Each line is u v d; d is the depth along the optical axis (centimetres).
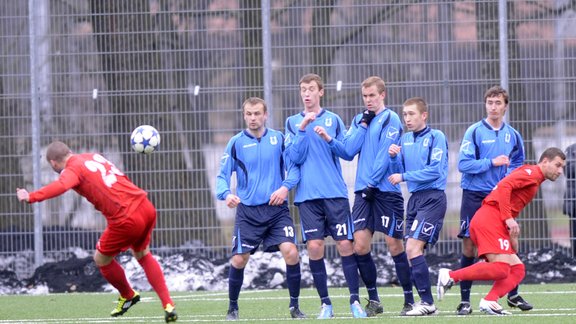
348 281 3409
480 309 3353
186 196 5184
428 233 3447
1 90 5272
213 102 5191
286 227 3422
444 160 3462
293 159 3394
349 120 5144
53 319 3666
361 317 3344
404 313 3466
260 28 5184
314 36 5159
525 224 5119
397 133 3475
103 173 3119
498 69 5119
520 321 3025
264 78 5125
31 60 5225
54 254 5247
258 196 3409
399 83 5134
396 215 3528
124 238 3144
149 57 5212
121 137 5209
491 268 3294
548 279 5078
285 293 4866
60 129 5231
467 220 3609
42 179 5225
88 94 5228
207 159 5181
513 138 3644
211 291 5078
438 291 3303
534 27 5122
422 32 5141
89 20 5241
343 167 5091
